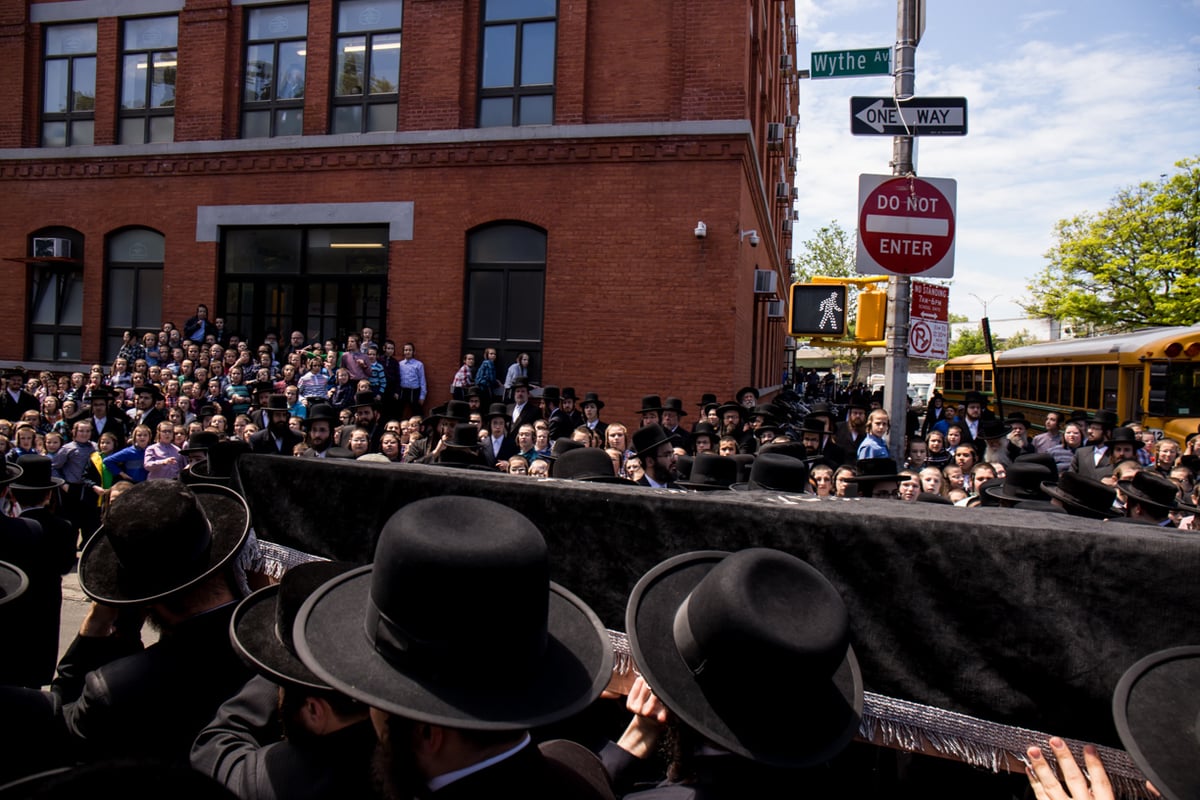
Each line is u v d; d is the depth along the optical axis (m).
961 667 2.14
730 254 12.27
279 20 14.73
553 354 12.94
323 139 14.03
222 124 14.83
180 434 9.80
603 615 2.55
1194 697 1.61
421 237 13.66
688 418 12.38
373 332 14.26
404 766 1.53
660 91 12.59
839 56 7.20
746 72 12.37
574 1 12.88
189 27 15.02
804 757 1.57
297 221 14.30
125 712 2.05
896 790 2.50
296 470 3.21
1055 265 32.75
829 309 7.18
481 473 3.09
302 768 1.86
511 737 1.55
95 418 10.61
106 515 2.24
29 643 3.32
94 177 15.55
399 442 8.81
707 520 2.46
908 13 6.79
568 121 12.91
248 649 1.95
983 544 2.17
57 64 16.25
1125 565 2.05
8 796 1.03
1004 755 2.08
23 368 15.27
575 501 2.64
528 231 13.38
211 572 2.20
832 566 2.29
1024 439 11.27
